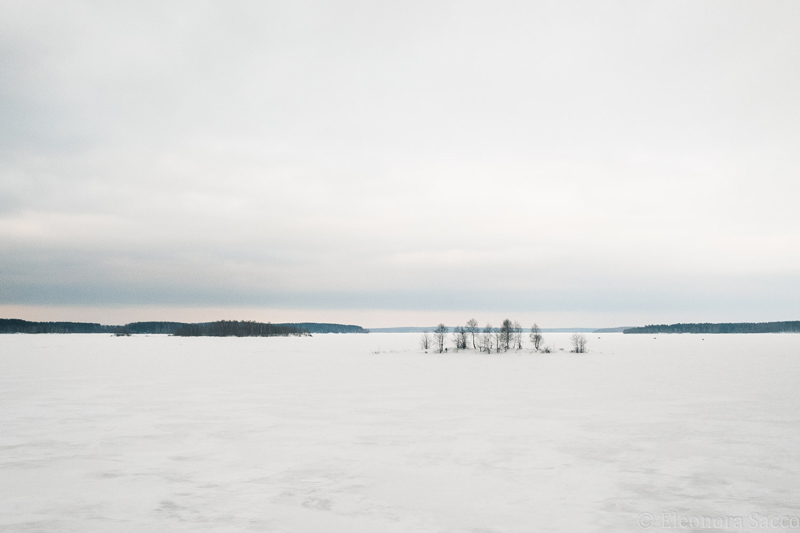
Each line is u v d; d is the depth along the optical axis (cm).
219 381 4638
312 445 2131
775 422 2602
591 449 2058
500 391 3900
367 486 1606
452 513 1380
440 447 2097
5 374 5303
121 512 1389
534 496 1514
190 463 1864
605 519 1338
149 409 3039
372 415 2838
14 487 1600
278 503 1457
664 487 1592
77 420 2686
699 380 4684
